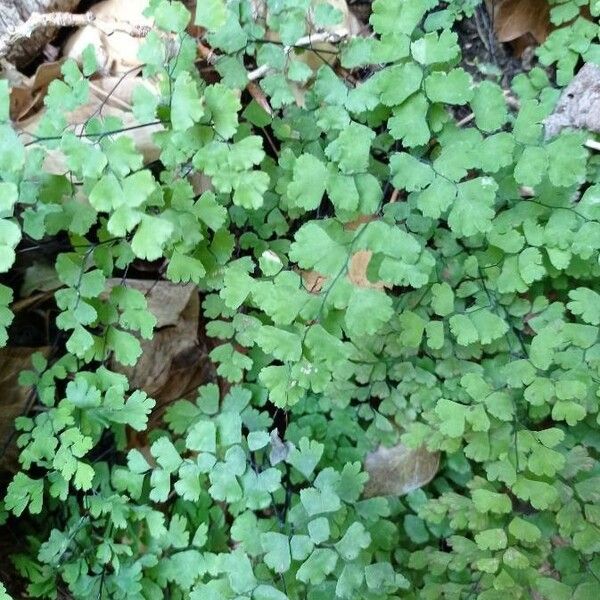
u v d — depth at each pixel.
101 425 0.28
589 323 0.29
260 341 0.24
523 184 0.25
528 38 0.32
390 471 0.29
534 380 0.27
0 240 0.22
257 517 0.29
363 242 0.24
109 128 0.23
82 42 0.29
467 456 0.27
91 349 0.27
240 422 0.27
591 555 0.28
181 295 0.30
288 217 0.30
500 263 0.28
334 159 0.24
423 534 0.29
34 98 0.29
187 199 0.25
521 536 0.27
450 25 0.29
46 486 0.30
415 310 0.29
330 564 0.25
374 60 0.24
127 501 0.28
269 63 0.25
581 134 0.25
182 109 0.22
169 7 0.22
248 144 0.23
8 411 0.29
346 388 0.29
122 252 0.26
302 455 0.27
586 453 0.28
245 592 0.26
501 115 0.24
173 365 0.31
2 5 0.28
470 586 0.28
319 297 0.24
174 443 0.30
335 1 0.30
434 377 0.29
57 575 0.30
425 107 0.24
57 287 0.29
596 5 0.27
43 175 0.24
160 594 0.28
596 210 0.27
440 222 0.29
